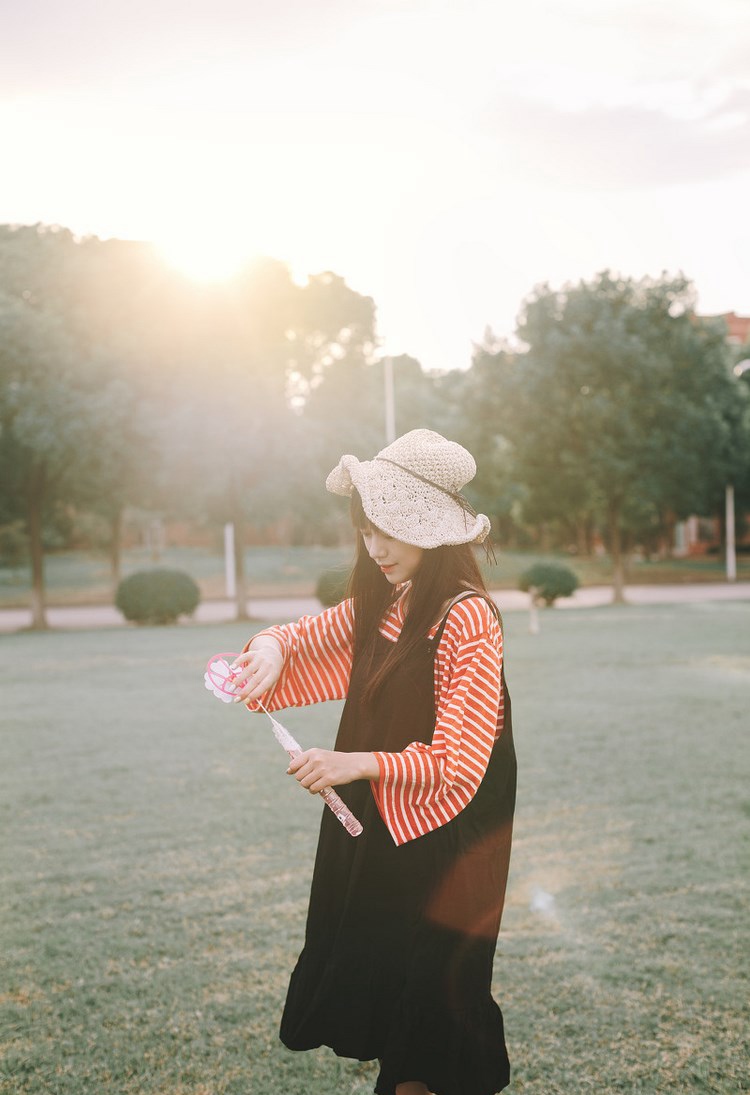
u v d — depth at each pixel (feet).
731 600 100.73
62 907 14.38
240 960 12.35
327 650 7.36
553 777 22.70
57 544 159.02
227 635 68.49
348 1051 6.54
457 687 6.41
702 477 101.71
